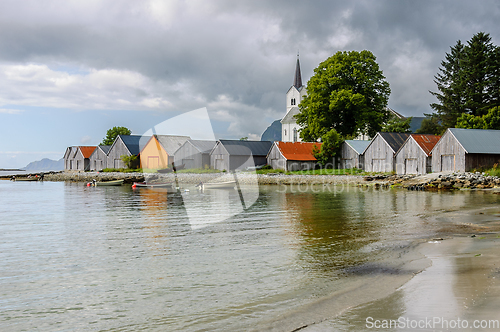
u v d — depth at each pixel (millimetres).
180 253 11750
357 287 7988
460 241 12445
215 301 7566
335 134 58969
